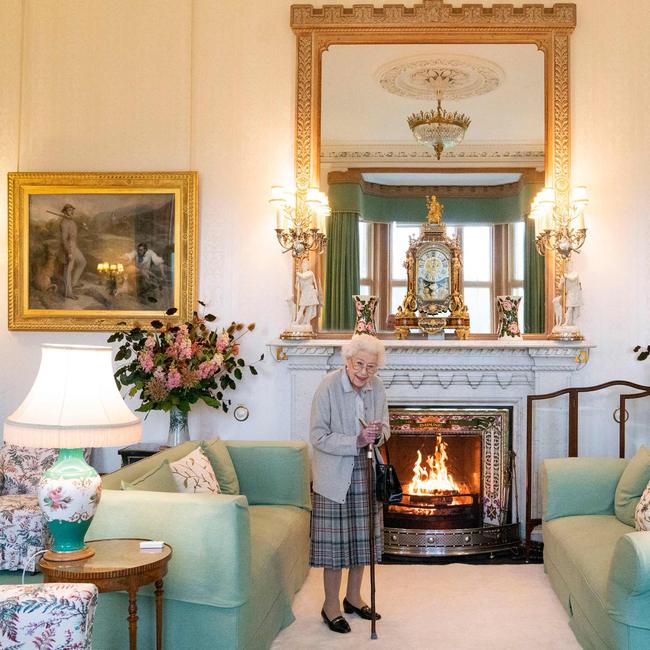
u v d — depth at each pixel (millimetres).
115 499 3217
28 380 5688
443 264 5637
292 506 4672
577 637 3711
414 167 5695
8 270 5691
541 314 5609
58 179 5680
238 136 5703
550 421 5461
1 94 5762
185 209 5633
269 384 5613
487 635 3766
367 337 3865
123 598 3193
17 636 2213
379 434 3875
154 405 5066
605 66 5602
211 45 5742
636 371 5492
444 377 5539
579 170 5586
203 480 4055
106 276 5684
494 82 5676
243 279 5656
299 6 5668
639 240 5516
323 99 5711
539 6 5617
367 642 3678
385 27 5660
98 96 5750
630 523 4191
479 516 5621
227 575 3082
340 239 5676
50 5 5781
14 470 4629
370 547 3793
